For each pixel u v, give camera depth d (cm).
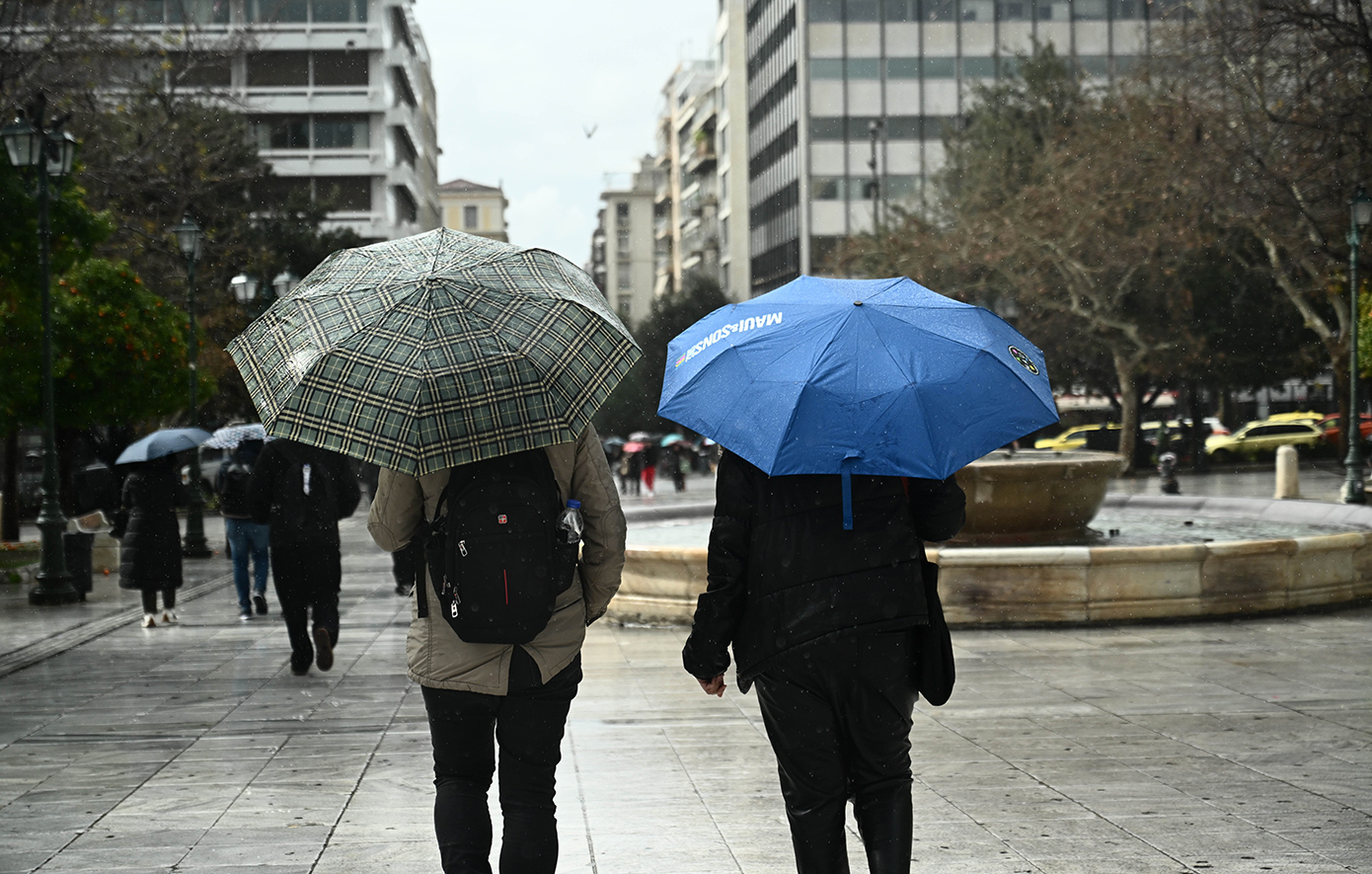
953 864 445
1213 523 1666
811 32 6203
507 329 343
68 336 2211
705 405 361
